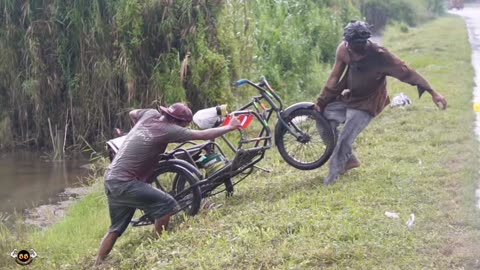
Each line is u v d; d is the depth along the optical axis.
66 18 14.17
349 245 5.82
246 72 14.70
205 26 13.91
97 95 14.12
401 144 9.60
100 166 12.46
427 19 36.53
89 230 8.35
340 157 7.88
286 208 7.02
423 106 12.13
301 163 8.19
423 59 19.47
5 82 14.41
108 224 8.38
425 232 6.06
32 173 12.45
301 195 7.48
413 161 8.67
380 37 28.92
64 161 13.38
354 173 8.14
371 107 7.70
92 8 14.02
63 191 11.18
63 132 13.96
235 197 8.03
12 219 9.61
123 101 14.16
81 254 7.39
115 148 7.68
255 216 6.91
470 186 7.29
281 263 5.73
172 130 6.99
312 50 18.19
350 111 7.73
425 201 6.95
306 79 16.94
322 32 20.11
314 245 5.91
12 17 14.34
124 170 6.92
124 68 13.71
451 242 5.82
